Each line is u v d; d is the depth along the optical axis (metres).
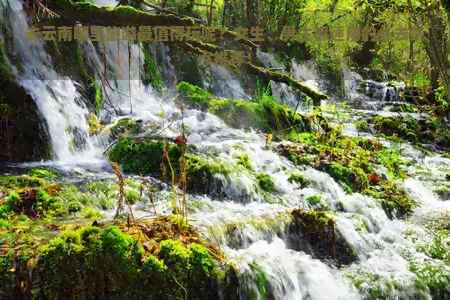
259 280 4.53
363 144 10.53
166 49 11.82
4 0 7.69
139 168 6.73
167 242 4.33
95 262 4.05
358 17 18.36
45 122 7.13
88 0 9.28
